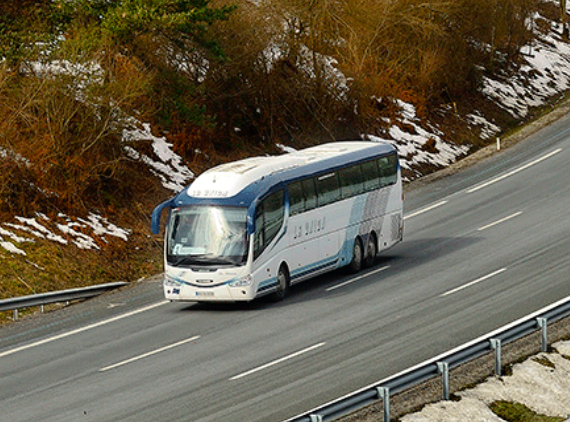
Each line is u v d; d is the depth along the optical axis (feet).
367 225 104.63
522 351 71.15
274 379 64.85
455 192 143.54
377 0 174.40
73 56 116.98
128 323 85.97
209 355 72.49
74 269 107.14
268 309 88.17
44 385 66.64
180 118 146.00
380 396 54.65
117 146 128.36
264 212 89.35
